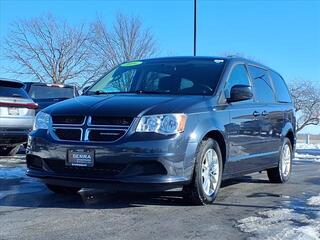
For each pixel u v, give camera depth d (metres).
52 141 5.89
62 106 6.17
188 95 6.50
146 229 5.07
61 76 36.69
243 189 7.84
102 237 4.76
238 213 5.89
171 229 5.09
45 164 5.99
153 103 5.92
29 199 6.48
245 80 7.58
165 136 5.64
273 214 5.84
